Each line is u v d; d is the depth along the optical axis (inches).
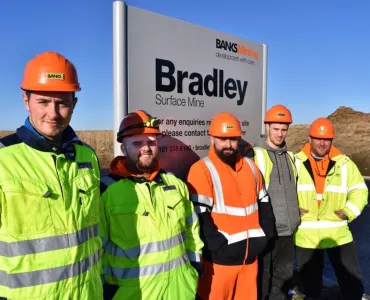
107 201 89.8
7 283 62.2
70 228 67.6
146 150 93.5
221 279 117.6
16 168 64.0
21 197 62.7
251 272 123.6
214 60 154.2
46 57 69.3
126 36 114.1
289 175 145.3
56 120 69.0
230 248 115.6
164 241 91.8
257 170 131.0
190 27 140.3
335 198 153.2
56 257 65.3
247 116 179.8
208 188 115.9
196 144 146.4
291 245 146.5
